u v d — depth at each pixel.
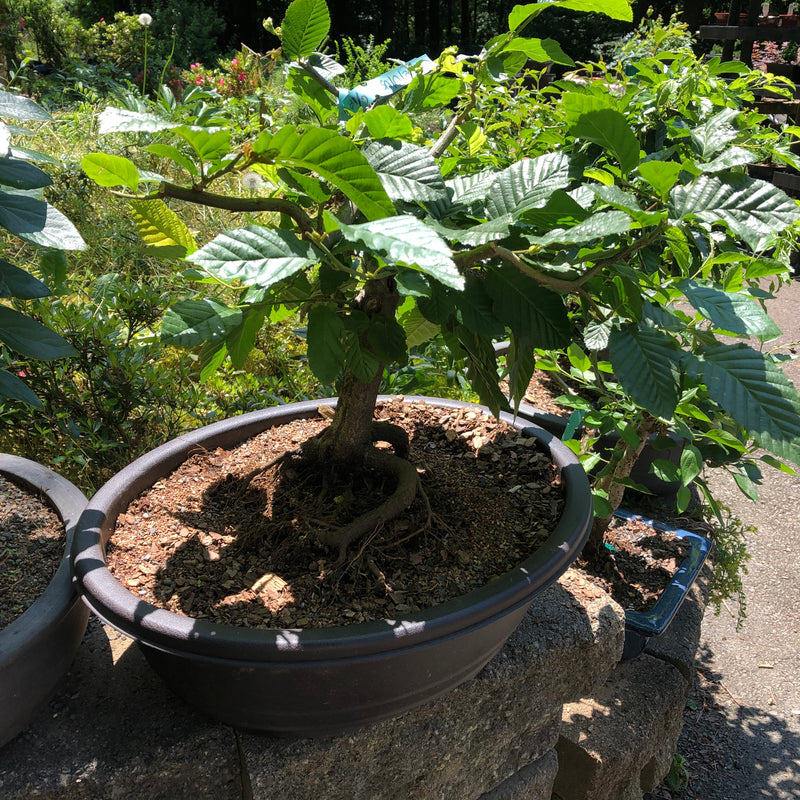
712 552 2.61
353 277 1.26
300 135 0.94
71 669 1.55
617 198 1.09
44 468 1.81
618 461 2.21
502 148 2.76
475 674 1.55
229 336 1.30
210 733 1.41
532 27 16.39
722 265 1.86
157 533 1.56
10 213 1.05
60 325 2.37
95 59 10.43
